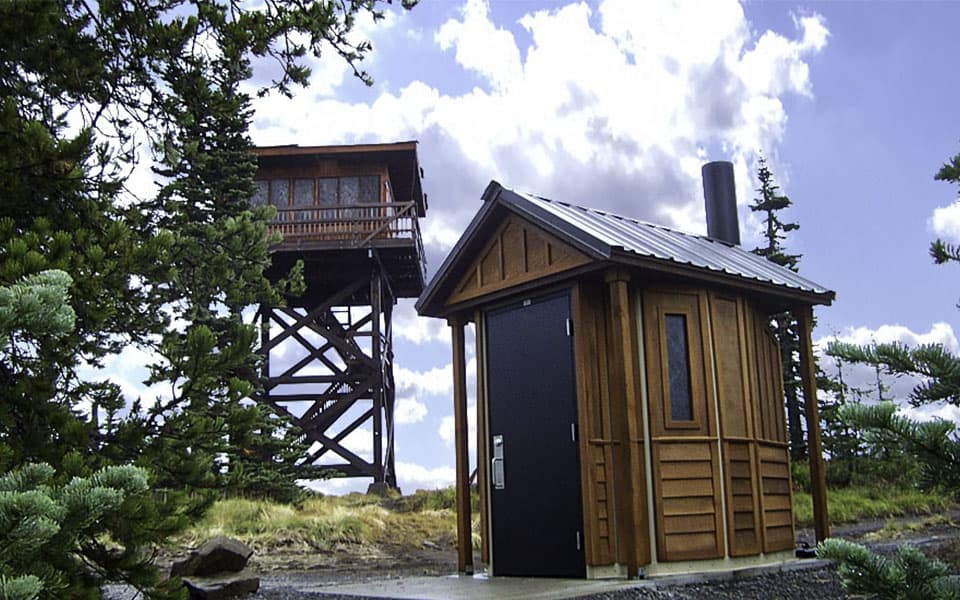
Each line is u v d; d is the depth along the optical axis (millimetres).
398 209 26000
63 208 6613
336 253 25141
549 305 9516
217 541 9602
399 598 7902
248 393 6133
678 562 8828
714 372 9625
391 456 28125
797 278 11156
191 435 5965
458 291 10727
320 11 7805
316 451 25641
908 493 22094
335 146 26172
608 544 8812
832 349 3404
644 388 9133
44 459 5297
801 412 26953
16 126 6215
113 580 5434
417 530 16859
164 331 8648
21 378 5781
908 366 3273
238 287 12945
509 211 9969
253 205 26312
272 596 8812
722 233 13617
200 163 9008
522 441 9594
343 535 15438
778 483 10250
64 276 3771
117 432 5918
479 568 11930
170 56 7398
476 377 10352
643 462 8930
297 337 25875
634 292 9320
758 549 9539
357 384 26094
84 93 7188
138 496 5121
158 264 7285
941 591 3258
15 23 6262
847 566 3398
